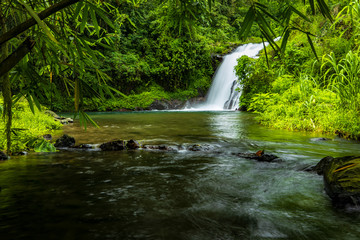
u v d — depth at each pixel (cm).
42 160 334
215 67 1900
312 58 986
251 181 260
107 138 500
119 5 206
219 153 378
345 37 884
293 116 671
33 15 89
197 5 173
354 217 184
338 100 583
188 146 416
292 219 181
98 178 263
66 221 173
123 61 1689
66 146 422
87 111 1466
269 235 160
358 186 203
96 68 162
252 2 103
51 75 157
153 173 282
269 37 103
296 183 254
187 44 1844
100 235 157
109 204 202
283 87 952
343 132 512
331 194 213
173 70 1820
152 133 569
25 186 237
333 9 906
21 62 151
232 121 838
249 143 448
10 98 160
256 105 1055
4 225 167
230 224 173
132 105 1611
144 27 1908
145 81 1819
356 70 518
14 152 362
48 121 650
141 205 201
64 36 142
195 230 165
